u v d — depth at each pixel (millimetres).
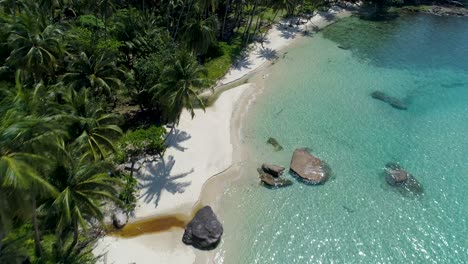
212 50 64312
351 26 83875
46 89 36312
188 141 45406
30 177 20016
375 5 96812
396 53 72562
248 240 35000
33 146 21125
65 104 31766
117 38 49812
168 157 42656
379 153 46281
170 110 39906
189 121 48781
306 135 48719
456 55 73250
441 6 100312
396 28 84562
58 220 25859
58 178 24766
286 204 38812
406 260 33938
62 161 24562
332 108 54281
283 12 84688
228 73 61125
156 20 62344
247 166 43188
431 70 67000
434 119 53188
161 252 33125
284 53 69125
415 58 71062
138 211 36312
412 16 92688
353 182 41750
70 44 43969
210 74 59125
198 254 33375
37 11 50156
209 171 41844
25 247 28203
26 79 39750
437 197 40438
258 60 65812
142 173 40250
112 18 58125
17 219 24781
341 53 70875
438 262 33875
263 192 40062
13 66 38469
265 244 34750
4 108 22766
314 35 77562
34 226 27078
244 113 52062
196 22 54156
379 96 57750
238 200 39031
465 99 58500
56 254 30281
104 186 26891
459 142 48844
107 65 41125
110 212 35469
